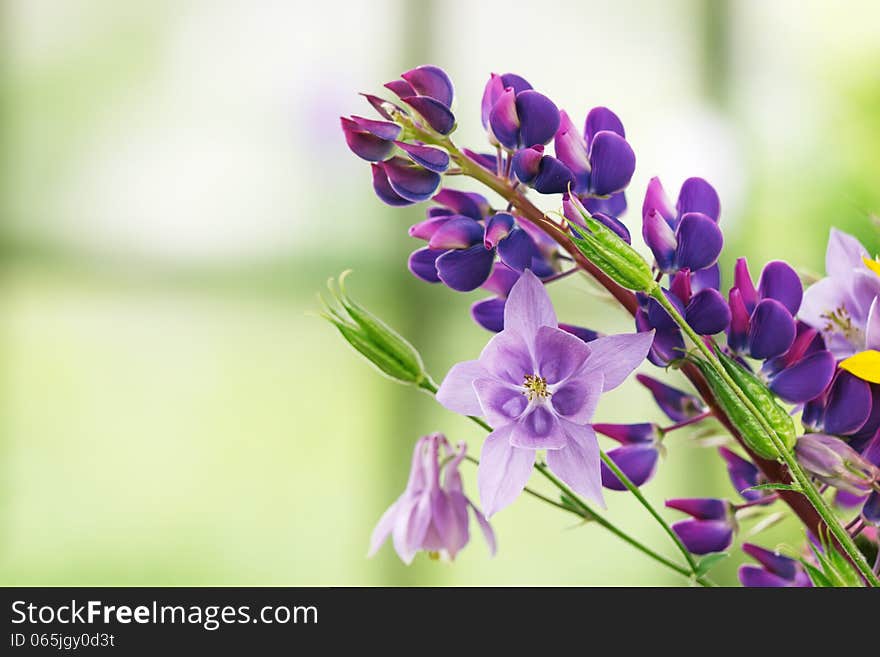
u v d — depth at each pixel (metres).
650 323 1.01
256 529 4.33
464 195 1.03
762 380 1.02
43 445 4.28
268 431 4.29
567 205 1.00
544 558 4.17
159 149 4.11
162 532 4.34
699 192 1.03
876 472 1.00
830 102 3.33
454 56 3.95
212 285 4.11
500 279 1.04
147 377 4.25
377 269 3.98
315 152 4.02
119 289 4.13
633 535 4.03
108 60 4.12
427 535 1.04
